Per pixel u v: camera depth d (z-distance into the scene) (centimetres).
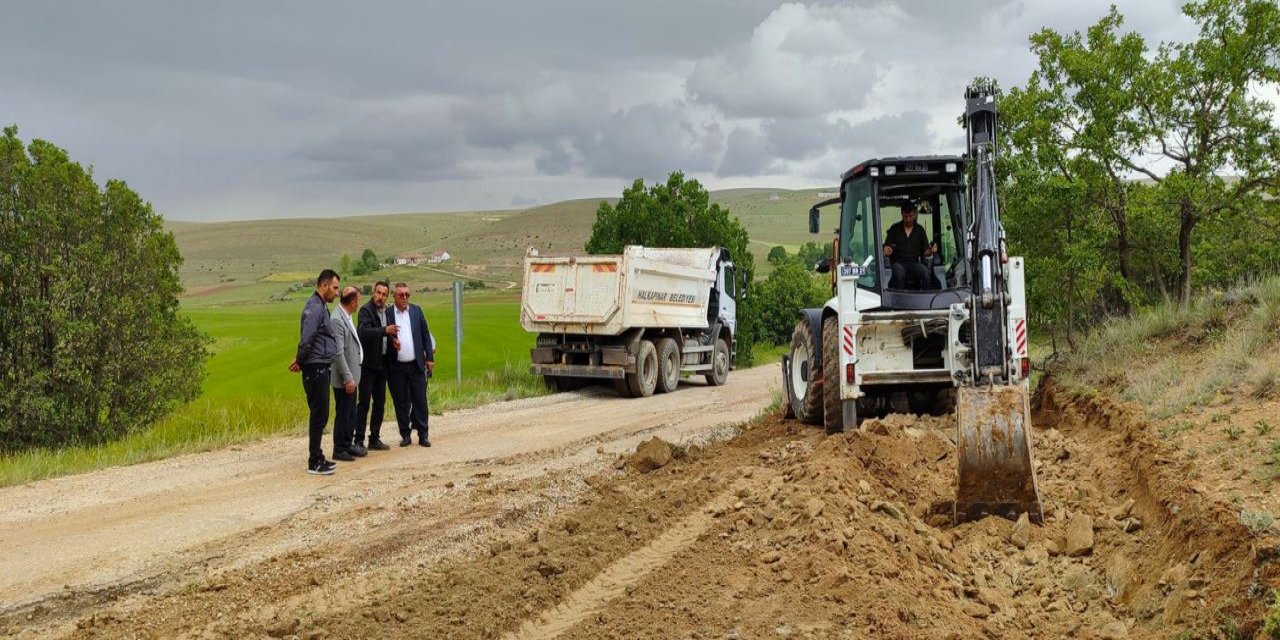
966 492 709
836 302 1098
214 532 763
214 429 1363
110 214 1498
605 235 2875
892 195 1126
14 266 1406
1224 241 1471
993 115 841
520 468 1015
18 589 626
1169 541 582
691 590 581
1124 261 1409
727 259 2370
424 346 1195
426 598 582
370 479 970
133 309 1481
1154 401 874
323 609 572
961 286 1091
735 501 765
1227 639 462
